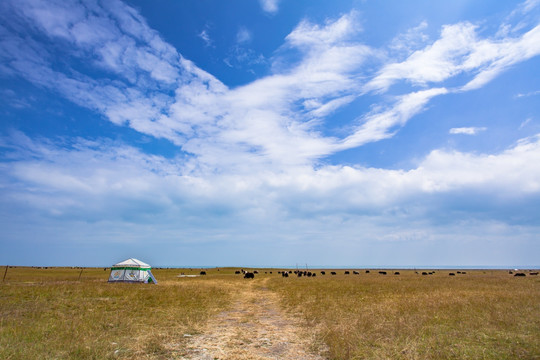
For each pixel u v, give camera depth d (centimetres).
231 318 1553
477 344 954
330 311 1625
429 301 1864
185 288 2972
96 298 2123
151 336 1077
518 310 1471
